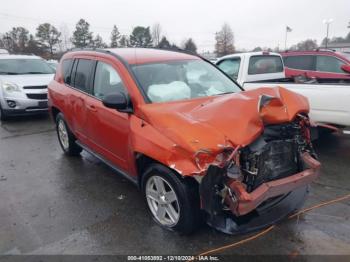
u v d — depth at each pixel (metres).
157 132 3.16
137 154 3.47
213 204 2.78
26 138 7.21
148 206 3.58
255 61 7.25
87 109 4.51
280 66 7.91
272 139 3.14
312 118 5.28
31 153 6.12
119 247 3.18
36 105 8.68
